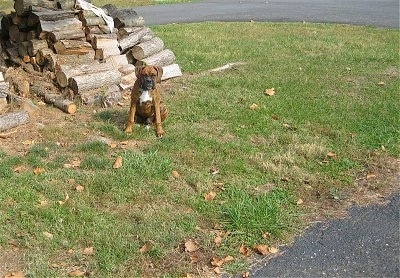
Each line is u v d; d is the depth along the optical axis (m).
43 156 3.95
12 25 5.65
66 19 5.39
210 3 14.25
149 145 4.15
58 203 3.32
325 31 9.16
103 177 3.61
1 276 2.71
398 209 3.40
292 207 3.38
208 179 3.65
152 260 2.84
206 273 2.77
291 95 5.44
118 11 6.16
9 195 3.38
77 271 2.75
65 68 5.13
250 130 4.51
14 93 5.09
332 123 4.67
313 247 3.00
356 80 6.07
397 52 7.48
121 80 5.42
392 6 12.48
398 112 4.93
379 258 2.92
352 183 3.71
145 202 3.36
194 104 5.10
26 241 2.96
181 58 7.06
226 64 6.71
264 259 2.90
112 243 2.95
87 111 4.91
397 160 4.05
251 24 10.04
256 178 3.70
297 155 4.07
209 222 3.18
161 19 11.28
